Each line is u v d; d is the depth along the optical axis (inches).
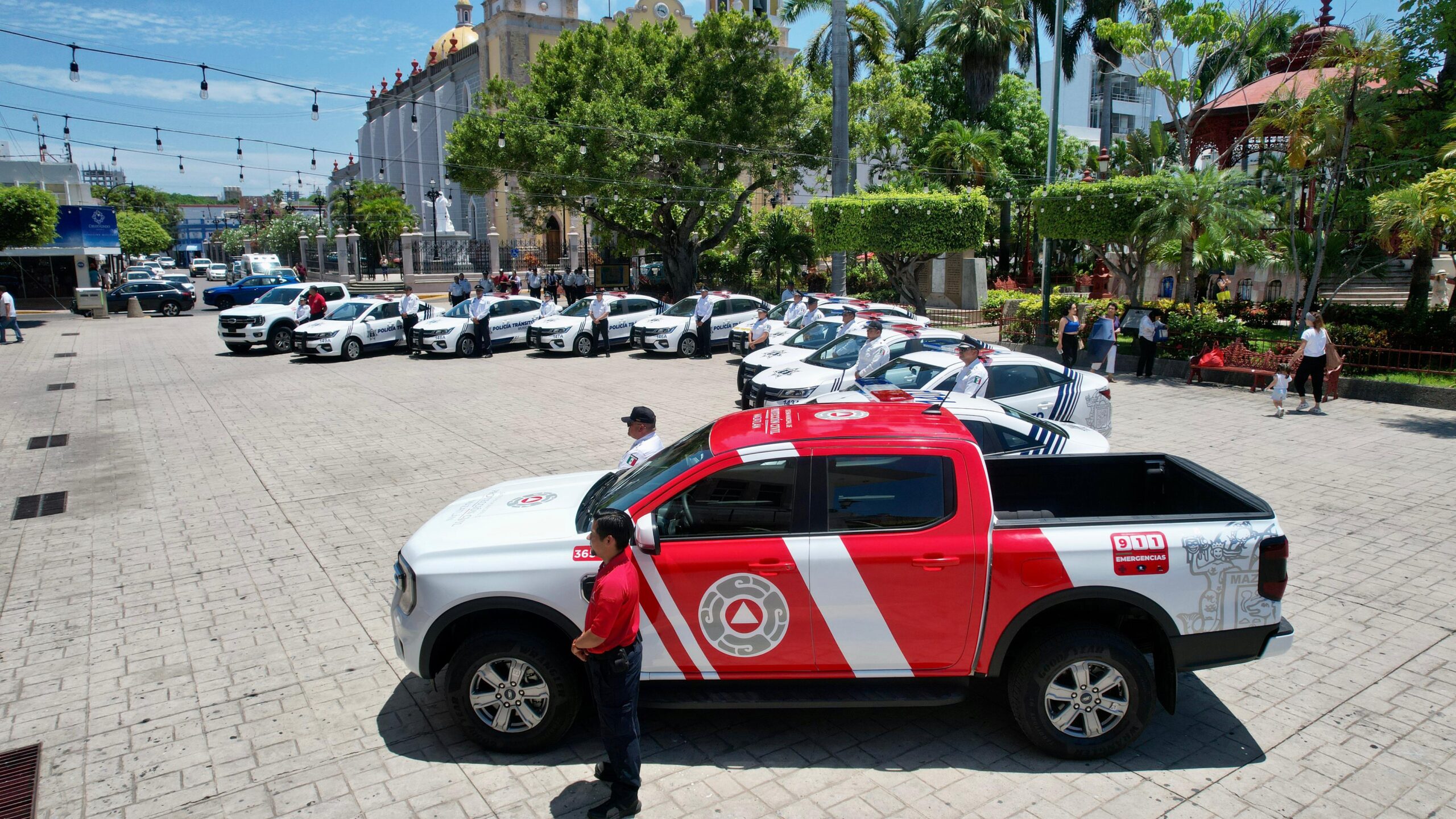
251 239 3223.4
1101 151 1364.4
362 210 2124.8
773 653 173.9
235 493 380.8
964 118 1444.4
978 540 170.2
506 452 447.5
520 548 178.9
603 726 157.0
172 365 804.6
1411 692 200.2
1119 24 912.3
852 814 159.0
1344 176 673.0
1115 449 434.6
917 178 1269.7
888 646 172.9
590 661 155.9
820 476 175.5
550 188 1101.7
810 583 171.0
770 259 1347.2
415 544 186.5
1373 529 311.3
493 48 1939.0
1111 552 169.0
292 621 248.5
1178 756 176.2
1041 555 168.7
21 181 1456.7
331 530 329.7
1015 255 1544.0
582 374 724.0
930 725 190.7
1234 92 1036.5
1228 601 170.4
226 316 871.1
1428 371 557.0
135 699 205.8
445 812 162.1
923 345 505.7
